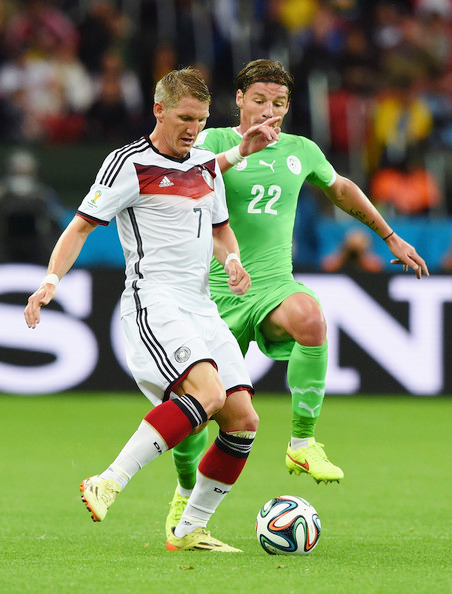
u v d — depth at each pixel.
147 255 15.84
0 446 30.20
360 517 20.20
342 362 41.44
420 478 25.59
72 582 13.10
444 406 40.34
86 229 15.62
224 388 15.43
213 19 55.75
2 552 15.83
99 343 40.72
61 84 52.81
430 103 55.84
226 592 12.49
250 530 18.67
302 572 13.98
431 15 59.19
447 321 41.69
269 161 19.59
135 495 22.88
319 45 54.31
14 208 43.81
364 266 45.72
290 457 19.06
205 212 16.12
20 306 40.12
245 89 19.25
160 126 15.90
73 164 49.03
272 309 18.97
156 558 15.23
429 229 47.78
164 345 15.25
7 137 51.34
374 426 35.41
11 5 54.03
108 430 33.56
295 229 46.84
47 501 21.84
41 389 40.41
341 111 52.72
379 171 51.88
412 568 14.45
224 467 16.02
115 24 54.53
